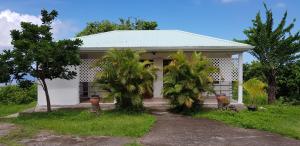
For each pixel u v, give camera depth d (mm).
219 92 19531
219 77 18141
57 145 9953
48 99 15734
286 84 24016
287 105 20312
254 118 13961
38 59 14062
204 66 15625
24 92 23406
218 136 11172
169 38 20125
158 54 19672
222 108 15969
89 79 17984
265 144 10219
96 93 19344
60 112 15406
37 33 15000
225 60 18281
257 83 17547
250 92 17500
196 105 15672
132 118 13969
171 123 13336
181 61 15453
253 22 23688
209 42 18750
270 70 23328
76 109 16656
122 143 10094
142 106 15773
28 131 11844
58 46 14398
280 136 11305
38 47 14109
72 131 11641
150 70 15391
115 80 15281
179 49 17609
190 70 15211
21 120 13977
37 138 10836
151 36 20906
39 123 13070
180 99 15055
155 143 10148
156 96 19812
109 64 15234
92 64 16828
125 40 19625
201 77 15250
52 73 15305
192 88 15109
